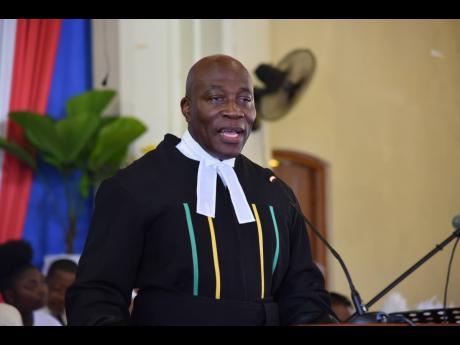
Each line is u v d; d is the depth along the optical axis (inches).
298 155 589.0
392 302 523.5
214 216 159.9
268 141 530.6
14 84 451.5
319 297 168.4
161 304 153.3
